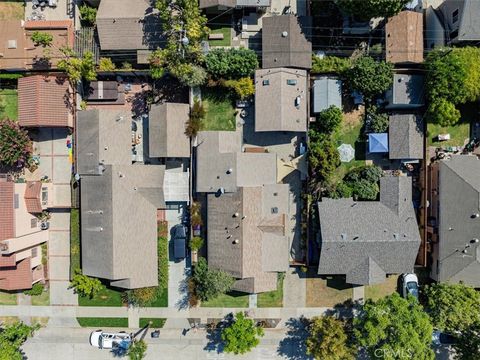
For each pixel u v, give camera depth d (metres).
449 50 34.06
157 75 34.81
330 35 36.56
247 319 36.31
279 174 37.31
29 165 37.84
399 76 35.22
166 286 38.06
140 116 37.78
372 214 35.41
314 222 36.56
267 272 35.97
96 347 38.97
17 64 35.81
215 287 34.84
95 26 36.69
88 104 37.88
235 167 34.62
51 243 38.44
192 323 38.38
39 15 37.59
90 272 36.41
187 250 37.91
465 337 33.88
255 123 35.44
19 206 34.72
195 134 36.12
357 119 37.16
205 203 37.22
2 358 34.84
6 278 36.25
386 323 32.34
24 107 35.72
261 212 35.56
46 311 38.72
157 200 36.38
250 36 37.09
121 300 38.19
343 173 37.16
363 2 31.98
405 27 34.81
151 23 35.38
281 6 37.06
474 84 33.69
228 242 35.34
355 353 35.09
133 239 35.69
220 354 38.56
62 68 34.84
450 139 37.00
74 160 37.19
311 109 36.50
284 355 38.34
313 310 38.03
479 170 34.88
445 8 35.88
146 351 38.78
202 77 35.03
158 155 35.84
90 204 36.09
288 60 34.62
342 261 35.38
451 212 34.97
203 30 34.69
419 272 37.47
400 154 35.62
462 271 35.06
